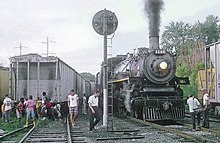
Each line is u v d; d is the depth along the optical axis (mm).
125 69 20828
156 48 18562
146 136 12156
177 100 16781
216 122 17312
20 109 18172
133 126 15602
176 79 18250
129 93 17750
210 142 9859
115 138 11633
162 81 17406
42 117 19859
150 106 16703
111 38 16109
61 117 22312
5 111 18562
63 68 24266
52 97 22328
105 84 16078
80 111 31094
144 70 17359
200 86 24328
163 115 16734
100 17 16094
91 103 14523
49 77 22484
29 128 16328
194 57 45094
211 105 19438
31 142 11320
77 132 13906
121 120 18766
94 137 12312
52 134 13656
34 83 22406
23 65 22500
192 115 14195
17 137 13102
